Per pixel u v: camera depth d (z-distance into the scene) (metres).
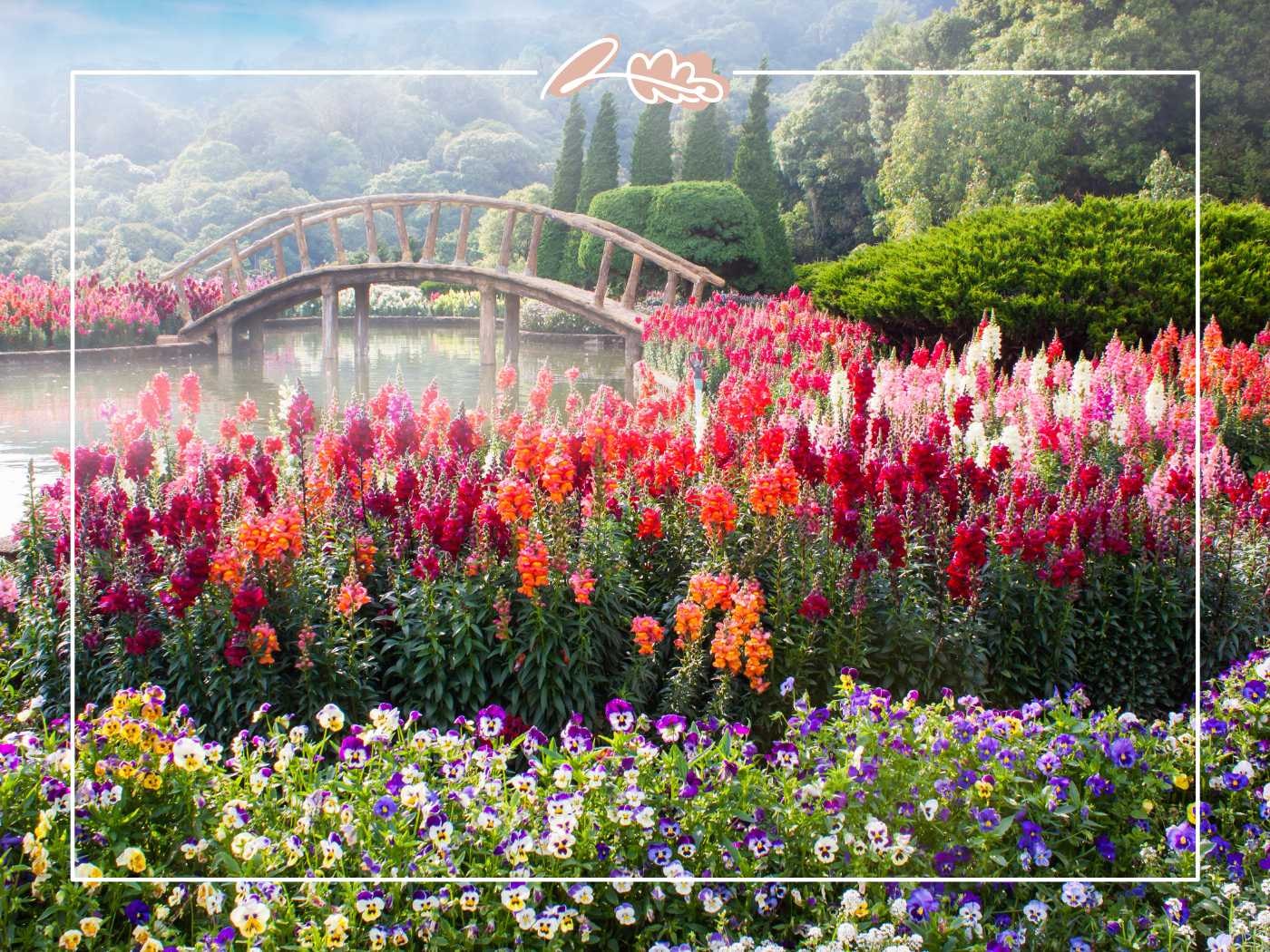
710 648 3.51
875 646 3.51
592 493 3.82
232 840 2.60
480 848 2.62
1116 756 3.00
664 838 2.70
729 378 5.29
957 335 6.21
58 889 2.49
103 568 3.54
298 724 3.34
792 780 2.86
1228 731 3.42
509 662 3.36
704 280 7.61
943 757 2.89
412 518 3.71
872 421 4.40
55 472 5.00
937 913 2.56
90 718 3.13
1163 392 4.97
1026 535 3.75
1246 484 4.50
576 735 2.92
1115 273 5.93
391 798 2.66
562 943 2.47
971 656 3.50
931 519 3.79
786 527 3.60
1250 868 2.94
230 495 3.69
